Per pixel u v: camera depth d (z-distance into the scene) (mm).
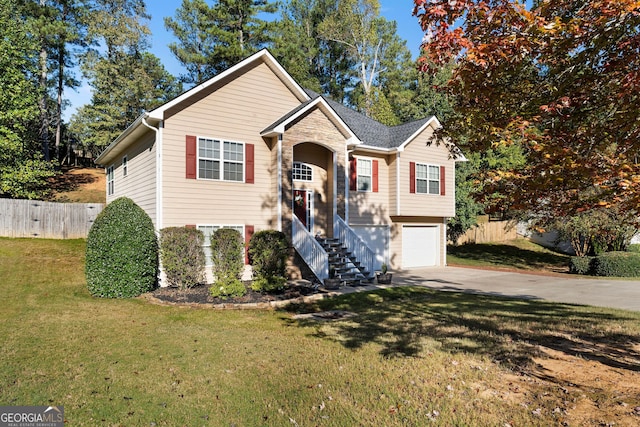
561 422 4273
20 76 22328
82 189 28641
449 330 8141
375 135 20391
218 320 9008
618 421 4273
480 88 4871
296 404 4730
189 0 34875
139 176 14953
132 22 31328
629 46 4160
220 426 4242
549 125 5055
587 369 5891
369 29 37312
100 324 8344
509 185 4754
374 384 5293
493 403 4738
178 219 13156
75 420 4332
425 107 28953
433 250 22125
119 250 11359
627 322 8812
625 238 20422
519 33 4355
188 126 13398
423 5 4434
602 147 4441
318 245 13930
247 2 31953
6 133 21547
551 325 8516
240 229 14320
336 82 42031
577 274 19578
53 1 31594
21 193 22656
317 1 41344
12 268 14289
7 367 5797
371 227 19359
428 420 4332
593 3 3961
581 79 4621
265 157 15000
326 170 17359
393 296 12617
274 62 14906
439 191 20953
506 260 25656
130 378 5480
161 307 10195
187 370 5797
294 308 10641
